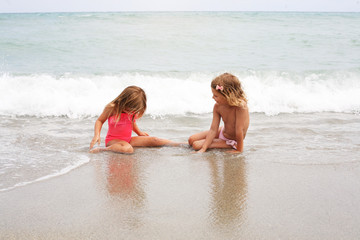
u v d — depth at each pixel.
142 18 19.70
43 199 2.59
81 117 5.66
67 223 2.23
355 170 3.30
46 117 5.59
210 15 22.12
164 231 2.14
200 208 2.47
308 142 4.34
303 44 13.81
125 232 2.13
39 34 14.46
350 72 8.59
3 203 2.51
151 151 4.02
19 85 6.73
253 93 6.96
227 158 3.72
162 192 2.77
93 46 12.53
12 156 3.62
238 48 12.93
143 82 7.35
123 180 3.03
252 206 2.52
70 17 19.75
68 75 7.64
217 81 3.87
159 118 5.68
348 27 17.91
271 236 2.10
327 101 6.79
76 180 2.99
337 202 2.59
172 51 12.19
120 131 4.17
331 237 2.10
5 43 12.50
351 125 5.31
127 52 11.84
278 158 3.69
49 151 3.85
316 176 3.15
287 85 7.59
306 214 2.39
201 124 5.39
